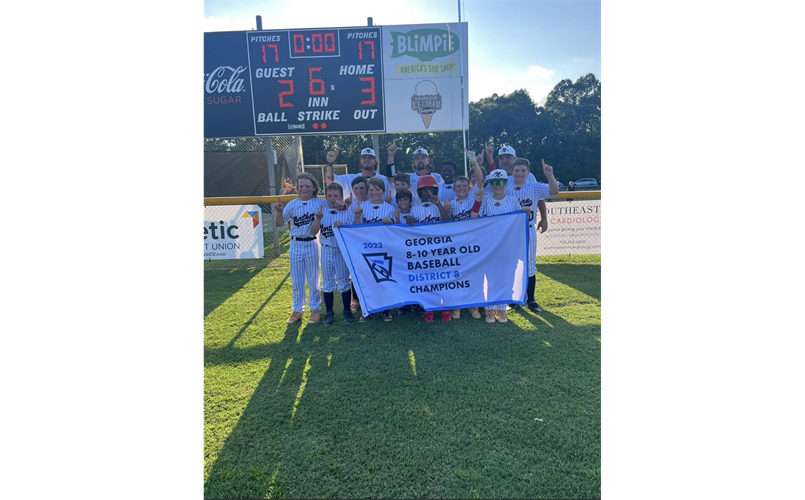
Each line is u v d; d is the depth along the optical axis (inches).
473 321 164.1
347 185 207.2
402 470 79.2
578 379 111.6
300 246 163.3
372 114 303.6
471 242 162.1
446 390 107.3
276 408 101.4
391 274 162.1
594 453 81.9
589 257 293.9
